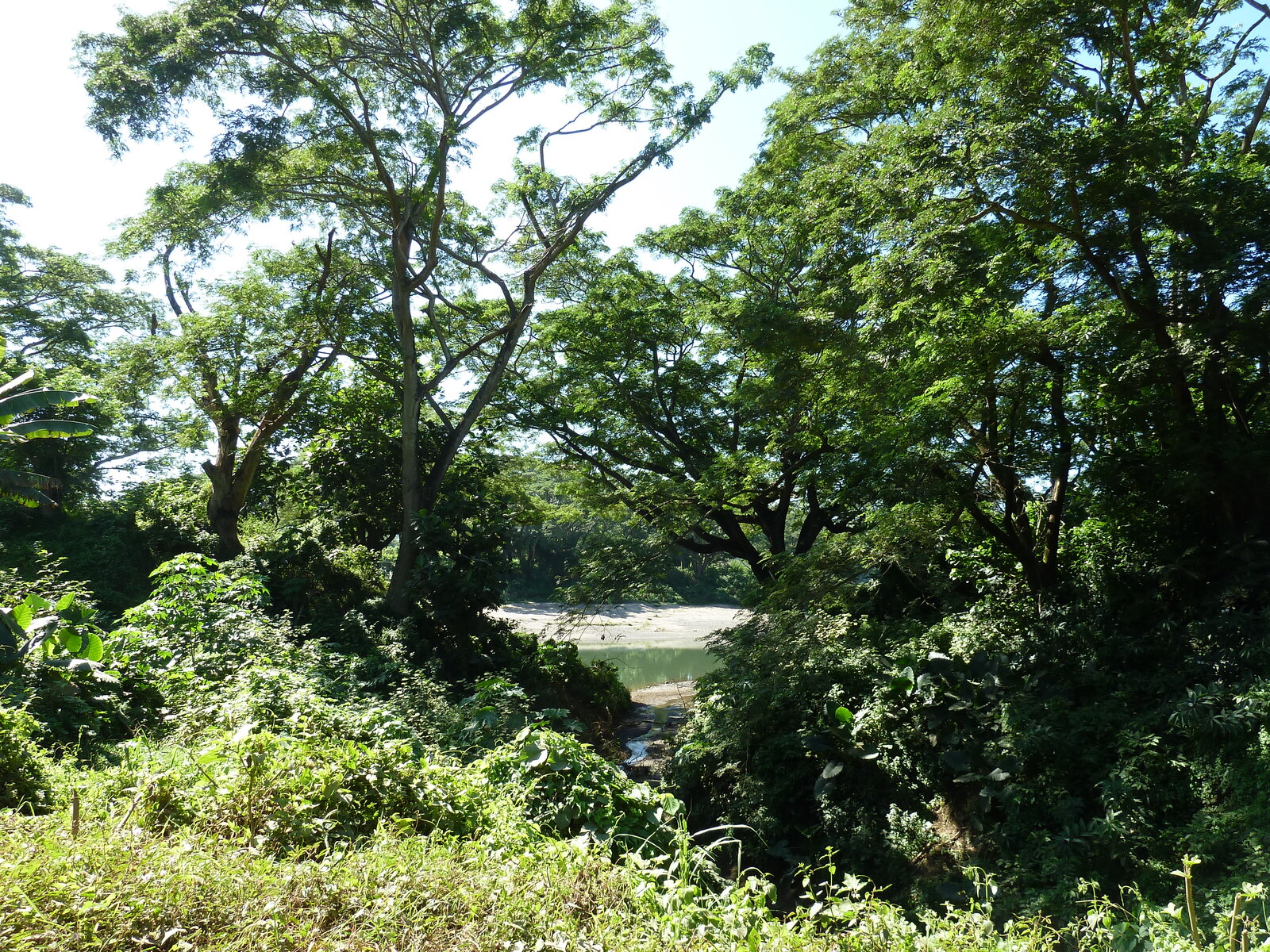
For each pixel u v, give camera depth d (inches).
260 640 480.4
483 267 872.3
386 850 156.6
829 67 693.9
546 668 832.9
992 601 531.8
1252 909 258.7
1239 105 527.8
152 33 707.4
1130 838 333.7
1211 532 458.0
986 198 438.9
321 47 771.4
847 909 157.9
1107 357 456.8
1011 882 357.1
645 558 782.5
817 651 503.5
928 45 510.6
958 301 475.2
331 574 863.7
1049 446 529.3
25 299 1144.8
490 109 828.6
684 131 865.5
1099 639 453.1
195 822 170.2
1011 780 398.0
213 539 856.3
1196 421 438.3
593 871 163.8
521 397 959.6
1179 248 430.6
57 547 783.1
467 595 778.2
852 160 518.3
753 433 859.4
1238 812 313.4
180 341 834.2
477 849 169.6
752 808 471.2
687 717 684.7
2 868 113.5
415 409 837.8
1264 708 326.6
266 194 810.2
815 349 574.9
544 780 248.4
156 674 369.7
